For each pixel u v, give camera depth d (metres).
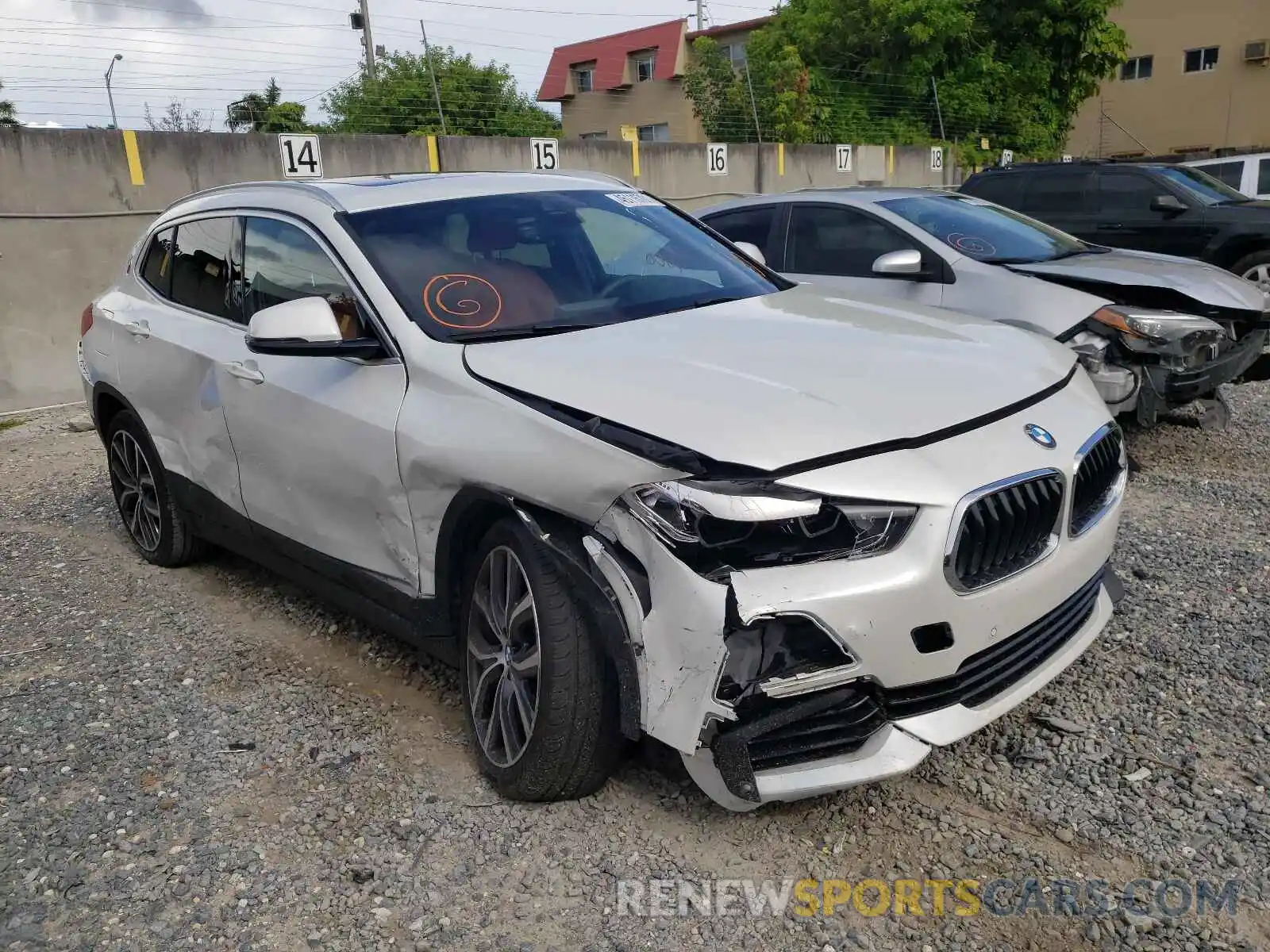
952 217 6.82
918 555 2.46
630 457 2.54
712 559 2.43
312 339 3.24
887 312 3.69
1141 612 4.05
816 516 2.43
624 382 2.80
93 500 6.54
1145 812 2.83
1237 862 2.61
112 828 2.96
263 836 2.90
